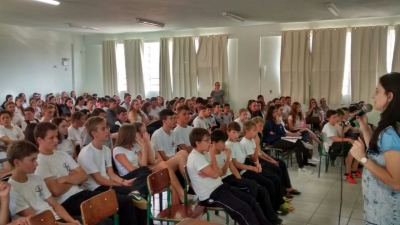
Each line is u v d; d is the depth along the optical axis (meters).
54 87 10.55
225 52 9.74
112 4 6.51
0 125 4.53
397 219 1.57
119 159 3.21
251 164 3.85
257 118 4.32
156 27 9.64
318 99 8.89
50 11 7.21
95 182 2.95
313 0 6.20
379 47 8.18
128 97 8.72
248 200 2.95
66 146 3.86
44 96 10.20
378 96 1.60
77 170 2.74
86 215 2.12
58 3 6.33
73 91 10.55
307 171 5.37
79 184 2.81
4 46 8.97
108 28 9.84
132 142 3.32
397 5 6.65
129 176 3.10
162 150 3.88
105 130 3.00
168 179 2.91
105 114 5.24
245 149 3.87
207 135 3.02
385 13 7.55
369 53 8.29
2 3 6.42
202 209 2.79
